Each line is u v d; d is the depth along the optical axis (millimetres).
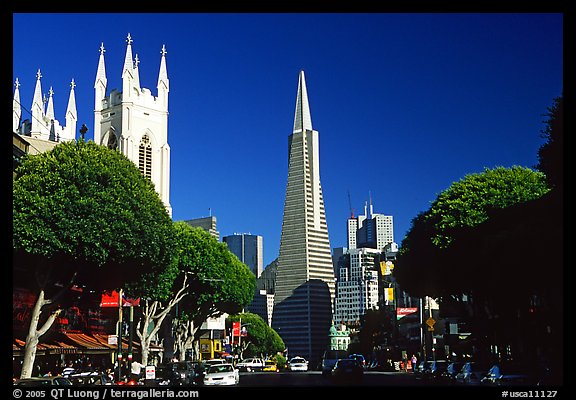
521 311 50219
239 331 122062
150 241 45375
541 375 34531
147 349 69000
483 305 56156
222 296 82188
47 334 58625
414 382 52000
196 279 79938
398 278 62781
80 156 44125
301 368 95500
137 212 44938
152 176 126500
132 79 125875
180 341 87500
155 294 67188
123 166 46281
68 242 41281
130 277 47688
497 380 32719
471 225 51781
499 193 52812
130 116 124312
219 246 81812
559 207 36719
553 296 42344
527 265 41219
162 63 131500
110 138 126875
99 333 74000
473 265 50438
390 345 132375
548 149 36344
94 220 41812
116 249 43125
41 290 43062
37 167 42688
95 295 53844
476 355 63812
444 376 46906
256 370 104188
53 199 41156
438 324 103688
